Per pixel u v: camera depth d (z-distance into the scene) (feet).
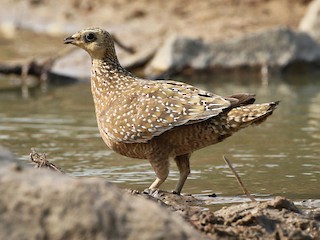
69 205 22.82
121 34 86.17
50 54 81.61
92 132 52.80
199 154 46.62
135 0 96.89
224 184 39.60
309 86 70.59
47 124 55.26
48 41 89.35
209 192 38.04
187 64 75.82
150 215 23.12
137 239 22.77
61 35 92.73
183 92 37.11
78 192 22.98
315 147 47.73
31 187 22.99
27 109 60.85
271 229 30.32
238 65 76.38
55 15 98.37
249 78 75.82
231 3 91.81
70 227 22.67
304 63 77.51
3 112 59.62
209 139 36.58
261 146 48.34
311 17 82.74
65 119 56.95
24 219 22.71
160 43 81.76
